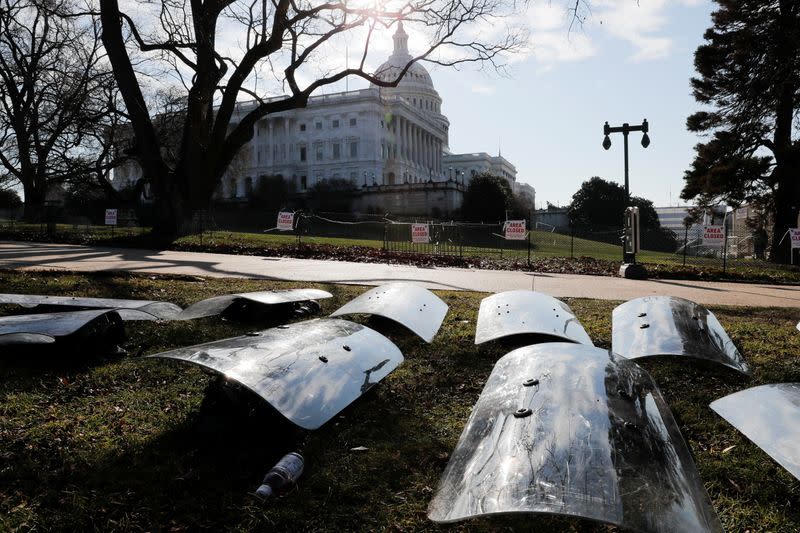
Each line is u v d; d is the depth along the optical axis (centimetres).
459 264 1848
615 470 252
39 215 3419
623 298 1029
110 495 307
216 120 2356
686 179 3419
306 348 416
